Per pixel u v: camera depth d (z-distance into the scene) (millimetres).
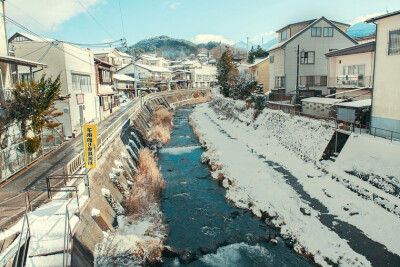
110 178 16469
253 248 13094
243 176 20172
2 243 7953
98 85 32250
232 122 38750
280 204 16000
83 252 9977
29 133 17656
